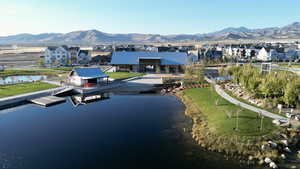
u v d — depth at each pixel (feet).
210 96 141.28
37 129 98.37
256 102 118.83
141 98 157.69
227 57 406.41
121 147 81.71
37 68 295.07
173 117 115.34
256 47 465.47
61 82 191.01
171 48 497.05
